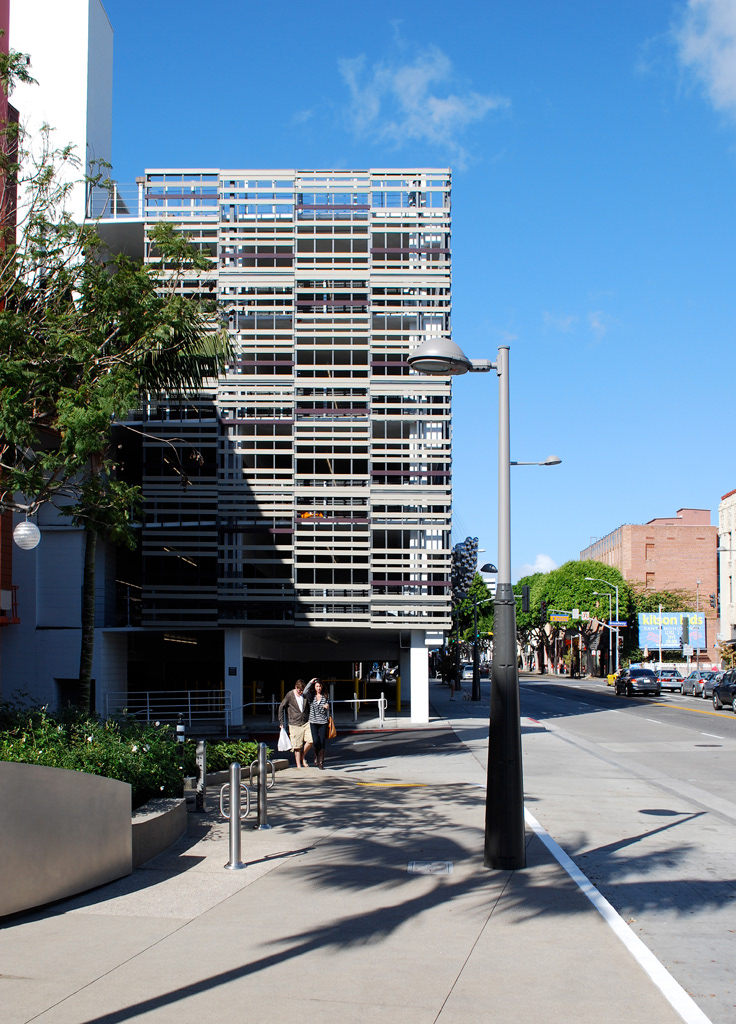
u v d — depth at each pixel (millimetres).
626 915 7988
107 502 13695
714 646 95938
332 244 33406
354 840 10828
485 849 9469
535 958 6633
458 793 14922
